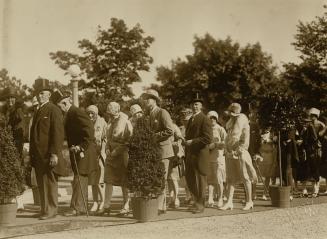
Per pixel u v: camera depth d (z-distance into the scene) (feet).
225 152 35.35
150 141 30.14
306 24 62.49
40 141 30.63
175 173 35.58
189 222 29.81
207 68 117.70
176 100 120.16
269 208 35.06
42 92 31.50
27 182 36.68
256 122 38.99
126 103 77.15
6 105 38.65
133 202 30.12
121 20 82.38
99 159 34.81
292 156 40.06
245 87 107.14
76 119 31.91
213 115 37.50
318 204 36.99
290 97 38.04
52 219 30.14
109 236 25.75
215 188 41.19
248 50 111.24
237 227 28.19
